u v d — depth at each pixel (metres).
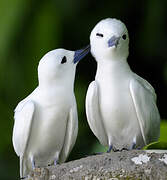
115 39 12.41
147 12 16.86
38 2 15.95
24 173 12.91
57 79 12.59
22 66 15.95
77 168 11.34
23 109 12.37
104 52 12.56
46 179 11.38
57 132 12.62
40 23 15.95
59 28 16.11
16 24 15.70
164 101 16.94
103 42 12.49
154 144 11.82
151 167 11.12
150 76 17.00
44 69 12.54
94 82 12.55
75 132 12.73
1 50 15.73
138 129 12.60
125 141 12.80
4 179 16.31
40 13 15.97
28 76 16.00
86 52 12.89
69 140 12.69
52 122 12.53
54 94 12.54
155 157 11.30
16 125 12.53
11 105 16.17
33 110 12.33
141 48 16.97
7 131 16.30
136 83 12.49
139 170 11.10
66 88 12.64
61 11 16.20
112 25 12.54
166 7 16.80
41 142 12.62
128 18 17.03
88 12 16.69
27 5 15.81
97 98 12.52
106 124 12.64
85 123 16.27
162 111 16.92
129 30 17.06
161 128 14.09
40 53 15.91
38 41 15.92
